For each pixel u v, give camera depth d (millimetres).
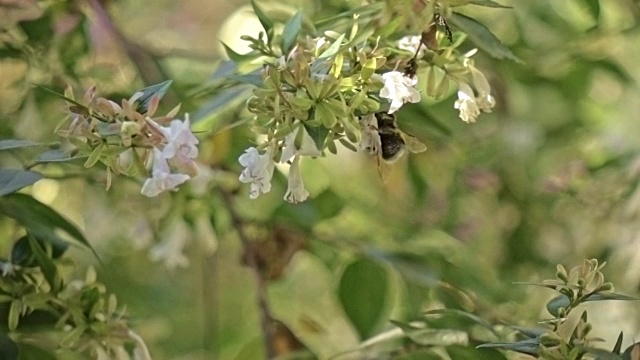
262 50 871
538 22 1224
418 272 1022
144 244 1105
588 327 854
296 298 1326
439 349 951
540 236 1200
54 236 947
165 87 838
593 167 1198
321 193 1130
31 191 1118
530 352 857
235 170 1074
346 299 1047
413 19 859
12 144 851
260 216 1111
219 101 920
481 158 1246
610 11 1258
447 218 1232
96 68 1058
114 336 911
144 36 1464
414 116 1023
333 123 835
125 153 829
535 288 1157
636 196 1132
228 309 1361
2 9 1034
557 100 1295
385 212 1209
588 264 861
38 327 911
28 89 1027
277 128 840
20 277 916
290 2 1115
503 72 1184
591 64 1202
